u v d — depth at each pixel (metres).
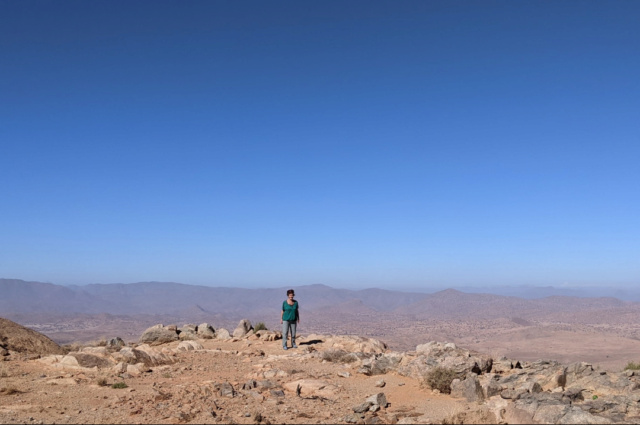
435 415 10.88
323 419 10.80
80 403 11.53
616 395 11.84
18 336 19.45
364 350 22.00
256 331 28.88
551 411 10.16
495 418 9.97
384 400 12.01
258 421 10.37
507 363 16.50
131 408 11.09
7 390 12.30
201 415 10.61
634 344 154.38
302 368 17.12
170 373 15.77
